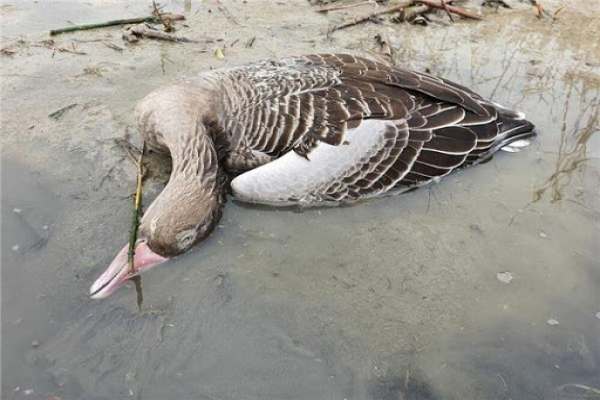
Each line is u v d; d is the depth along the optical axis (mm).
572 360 979
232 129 1118
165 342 968
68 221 1062
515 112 1212
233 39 1397
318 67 1161
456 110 1144
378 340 983
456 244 1079
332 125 1092
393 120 1110
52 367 941
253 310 1000
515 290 1038
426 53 1398
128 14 1441
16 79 1256
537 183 1159
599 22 1521
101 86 1261
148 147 1159
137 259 1015
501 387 955
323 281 1032
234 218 1088
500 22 1509
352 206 1112
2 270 1009
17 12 1414
